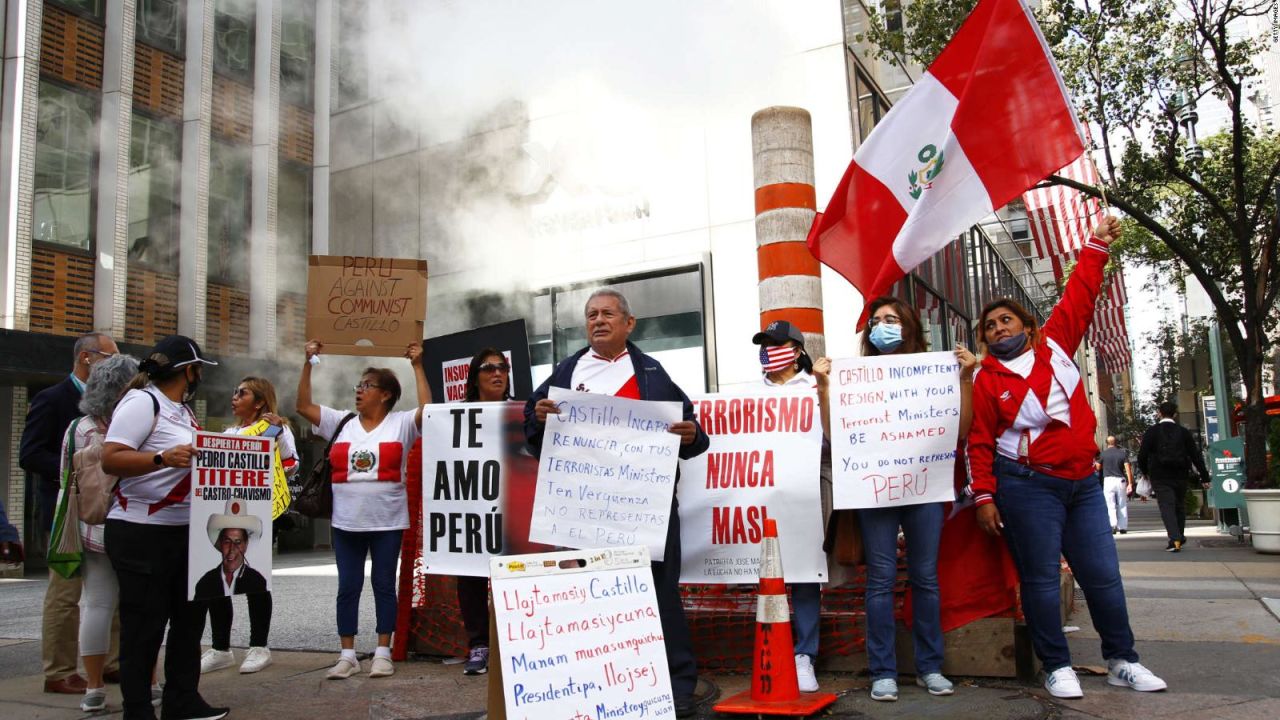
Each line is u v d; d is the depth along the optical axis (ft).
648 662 10.39
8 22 41.55
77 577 15.38
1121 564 30.50
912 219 15.51
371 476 15.81
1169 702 12.30
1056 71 15.06
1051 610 12.86
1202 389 65.41
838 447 13.50
